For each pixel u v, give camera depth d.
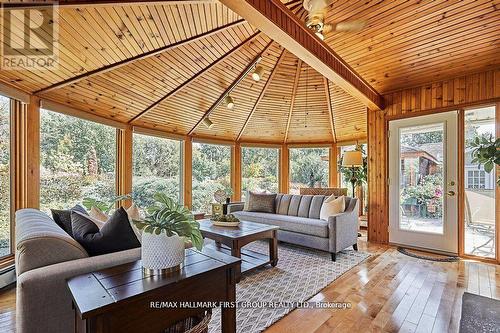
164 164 5.21
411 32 2.67
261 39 3.33
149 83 3.65
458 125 3.58
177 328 1.41
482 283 2.66
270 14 2.07
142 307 1.17
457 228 3.57
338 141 6.34
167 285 1.22
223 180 6.27
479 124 3.52
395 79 3.70
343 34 2.71
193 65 3.54
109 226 1.70
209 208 5.97
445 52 3.00
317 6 2.05
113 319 1.08
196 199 5.77
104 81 3.31
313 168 6.59
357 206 3.99
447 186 3.66
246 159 6.55
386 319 2.01
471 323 1.94
